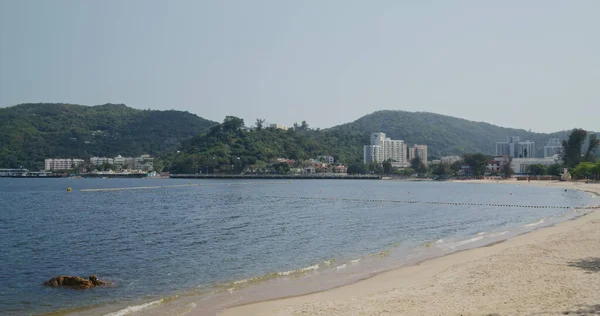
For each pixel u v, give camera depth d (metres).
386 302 22.22
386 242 47.00
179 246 45.88
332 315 20.36
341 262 35.91
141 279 31.62
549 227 54.16
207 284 29.83
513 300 21.50
